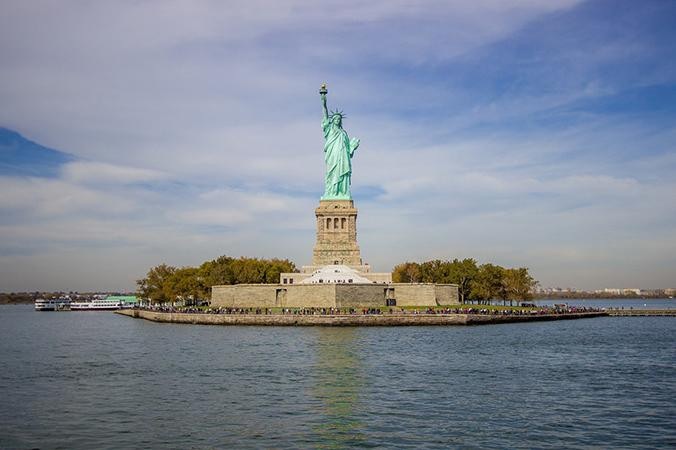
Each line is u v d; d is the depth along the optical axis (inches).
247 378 3223.4
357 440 2126.0
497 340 4972.9
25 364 3873.0
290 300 7490.2
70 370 3602.4
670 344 4854.8
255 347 4493.1
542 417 2415.1
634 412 2498.8
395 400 2694.4
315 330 5787.4
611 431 2230.6
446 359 3850.9
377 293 7357.3
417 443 2092.8
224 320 6727.4
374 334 5369.1
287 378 3208.7
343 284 7106.3
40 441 2135.8
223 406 2603.3
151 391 2928.2
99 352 4505.4
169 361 3890.3
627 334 5762.8
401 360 3791.8
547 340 5064.0
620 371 3474.4
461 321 6348.4
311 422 2343.8
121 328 7121.1
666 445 2071.9
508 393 2847.0
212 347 4566.9
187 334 5792.3
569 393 2856.8
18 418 2436.0
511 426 2292.1
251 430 2249.0
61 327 7800.2
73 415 2477.9
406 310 6914.4
